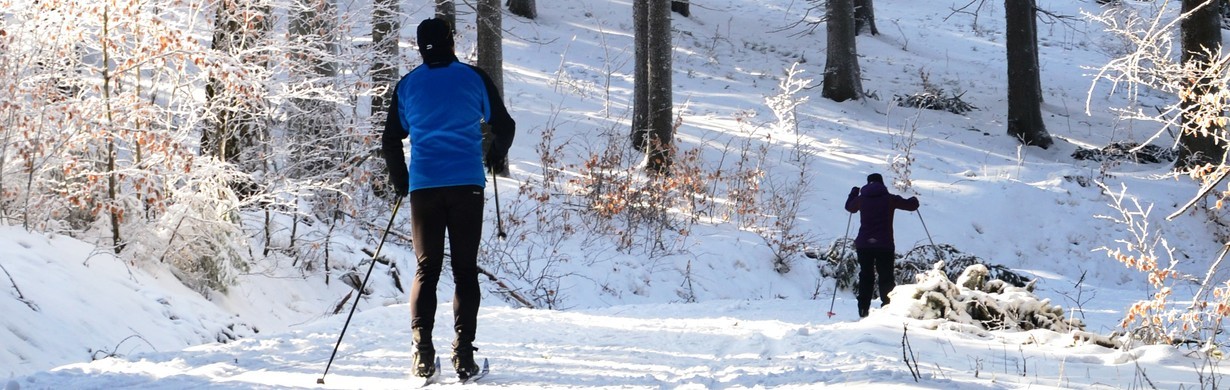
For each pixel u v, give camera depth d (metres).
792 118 27.34
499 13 20.91
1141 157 27.14
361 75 14.43
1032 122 28.55
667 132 22.95
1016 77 28.72
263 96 11.77
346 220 15.52
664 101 22.84
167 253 10.98
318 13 13.19
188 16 11.67
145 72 12.30
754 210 20.83
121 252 10.47
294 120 13.49
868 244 11.89
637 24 24.06
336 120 14.07
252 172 13.07
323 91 12.16
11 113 9.78
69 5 10.27
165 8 11.19
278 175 13.00
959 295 8.96
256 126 12.88
